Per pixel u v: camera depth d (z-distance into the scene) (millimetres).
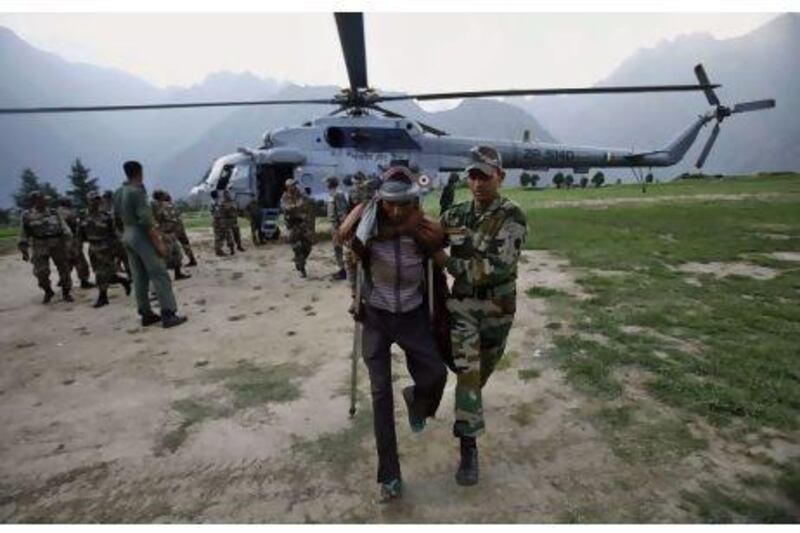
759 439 3096
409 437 3326
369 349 2838
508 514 2564
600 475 2834
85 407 3982
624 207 17828
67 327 6297
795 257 8711
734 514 2479
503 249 2752
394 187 2658
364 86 11984
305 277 8578
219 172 12633
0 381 4594
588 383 3943
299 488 2855
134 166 5676
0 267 11297
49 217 7586
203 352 5137
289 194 8383
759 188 27734
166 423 3662
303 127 12930
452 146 14172
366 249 2775
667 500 2602
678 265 8227
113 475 3059
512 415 3531
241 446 3314
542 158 17000
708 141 20312
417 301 2840
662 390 3758
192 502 2781
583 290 6699
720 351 4434
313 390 4098
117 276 7707
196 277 8852
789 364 4109
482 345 3002
